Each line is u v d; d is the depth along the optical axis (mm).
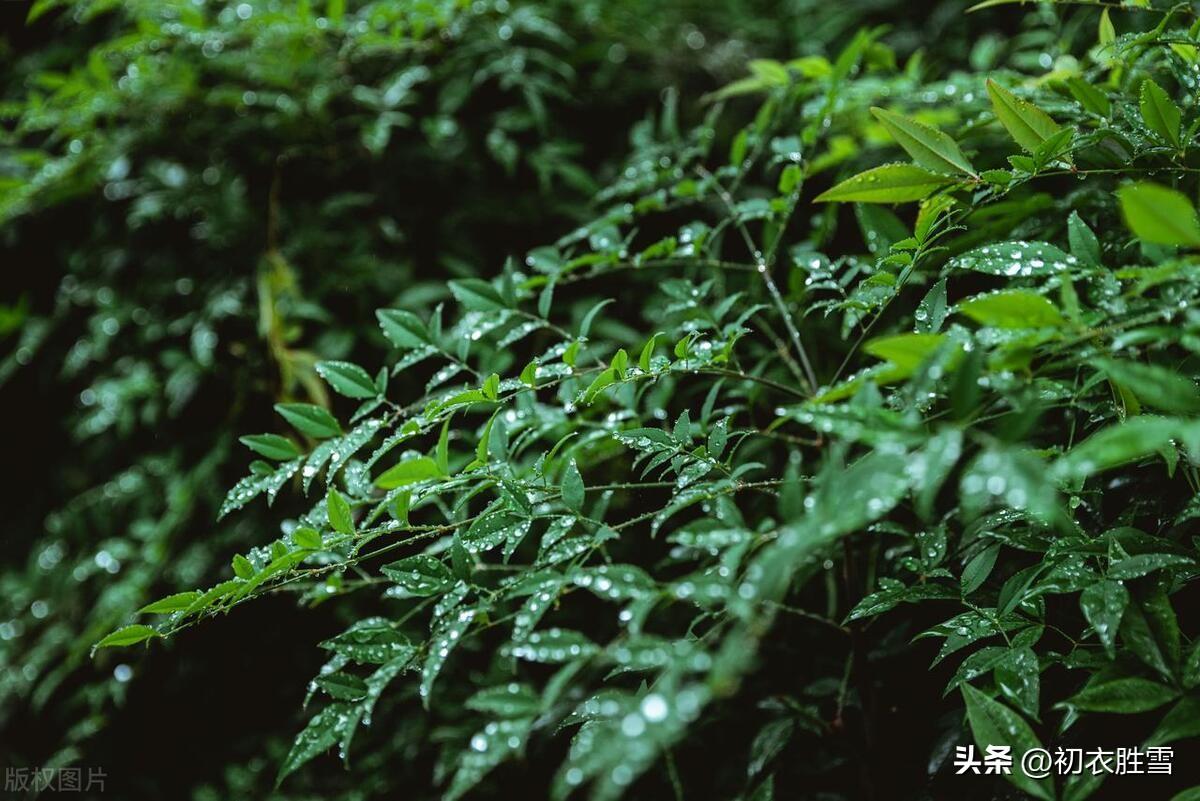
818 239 1526
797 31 2436
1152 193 622
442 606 934
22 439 2346
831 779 1308
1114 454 596
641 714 659
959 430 635
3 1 2479
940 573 1065
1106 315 768
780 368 1624
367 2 2230
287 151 2062
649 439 1053
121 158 2156
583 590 1662
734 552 760
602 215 2039
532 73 2123
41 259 2330
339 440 1085
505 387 1021
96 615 2010
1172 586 917
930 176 1022
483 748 749
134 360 2162
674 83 2199
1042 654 956
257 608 1926
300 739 900
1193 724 820
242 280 2053
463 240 2043
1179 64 1144
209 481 1997
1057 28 1663
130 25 2338
